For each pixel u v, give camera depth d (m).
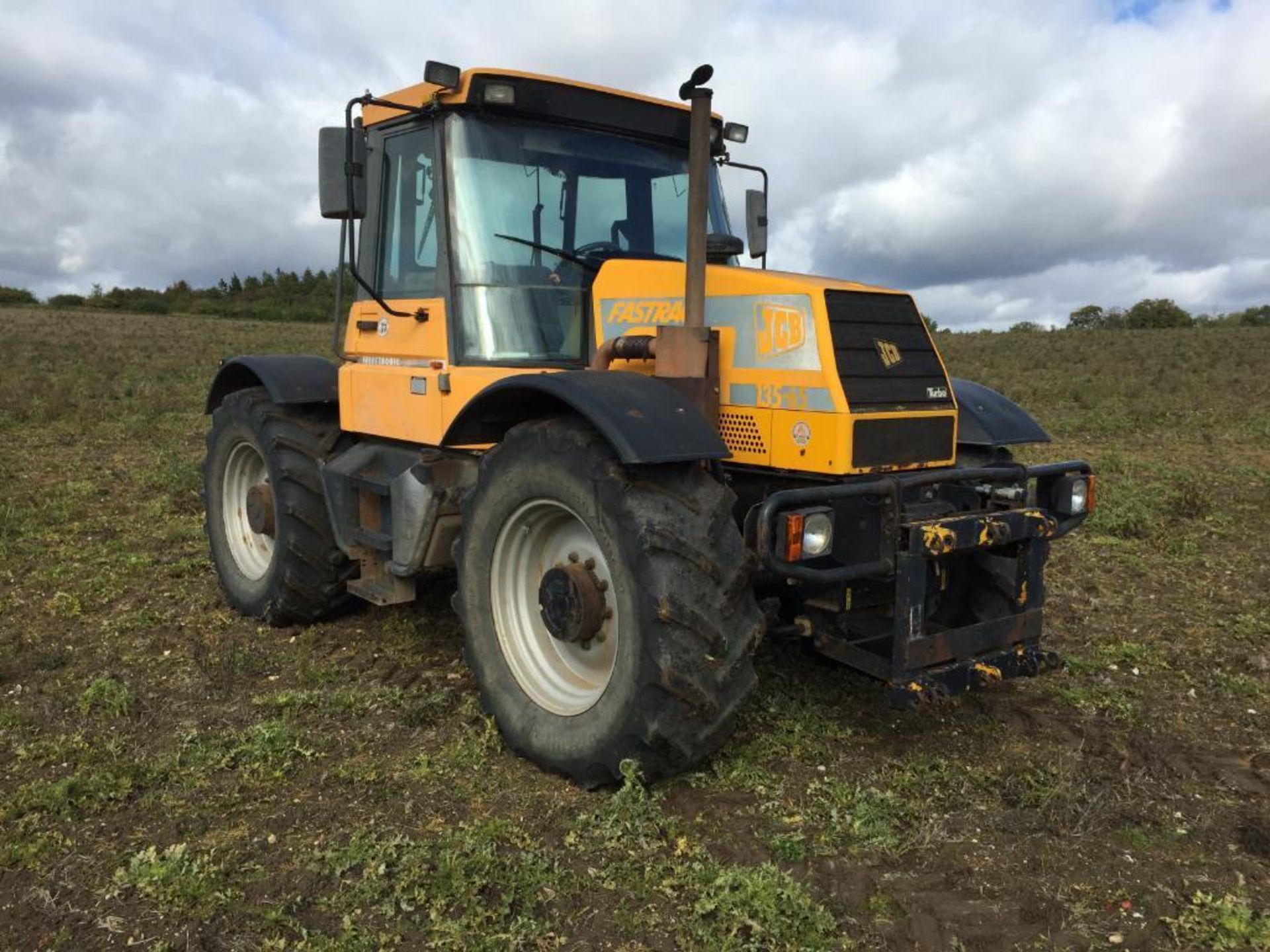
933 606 3.63
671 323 4.06
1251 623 5.32
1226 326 52.28
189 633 5.23
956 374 24.06
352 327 5.02
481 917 2.68
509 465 3.65
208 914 2.72
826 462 3.53
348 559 5.27
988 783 3.53
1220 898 2.83
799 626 3.73
